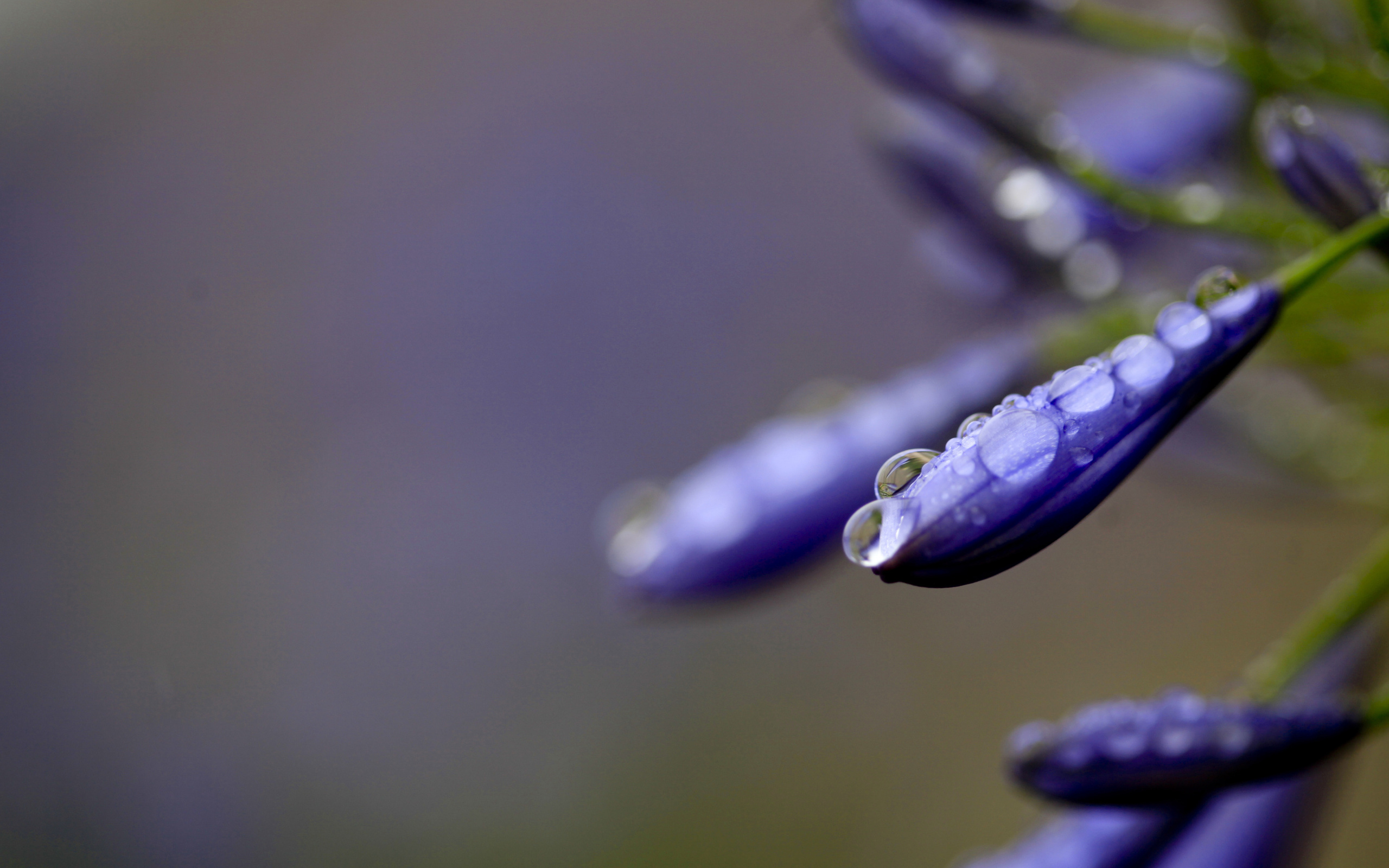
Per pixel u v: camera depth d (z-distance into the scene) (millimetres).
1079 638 900
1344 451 417
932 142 414
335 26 1280
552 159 1169
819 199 1106
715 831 926
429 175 1177
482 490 1037
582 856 920
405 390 1085
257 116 1234
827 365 1041
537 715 964
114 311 1137
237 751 970
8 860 942
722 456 415
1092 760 367
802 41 1187
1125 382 349
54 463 1075
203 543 1039
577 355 1080
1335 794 396
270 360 1103
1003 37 997
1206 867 393
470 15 1271
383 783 957
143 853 947
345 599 1017
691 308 1084
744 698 949
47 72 1275
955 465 346
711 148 1152
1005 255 416
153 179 1206
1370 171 357
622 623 985
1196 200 385
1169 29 387
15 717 979
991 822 887
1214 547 888
